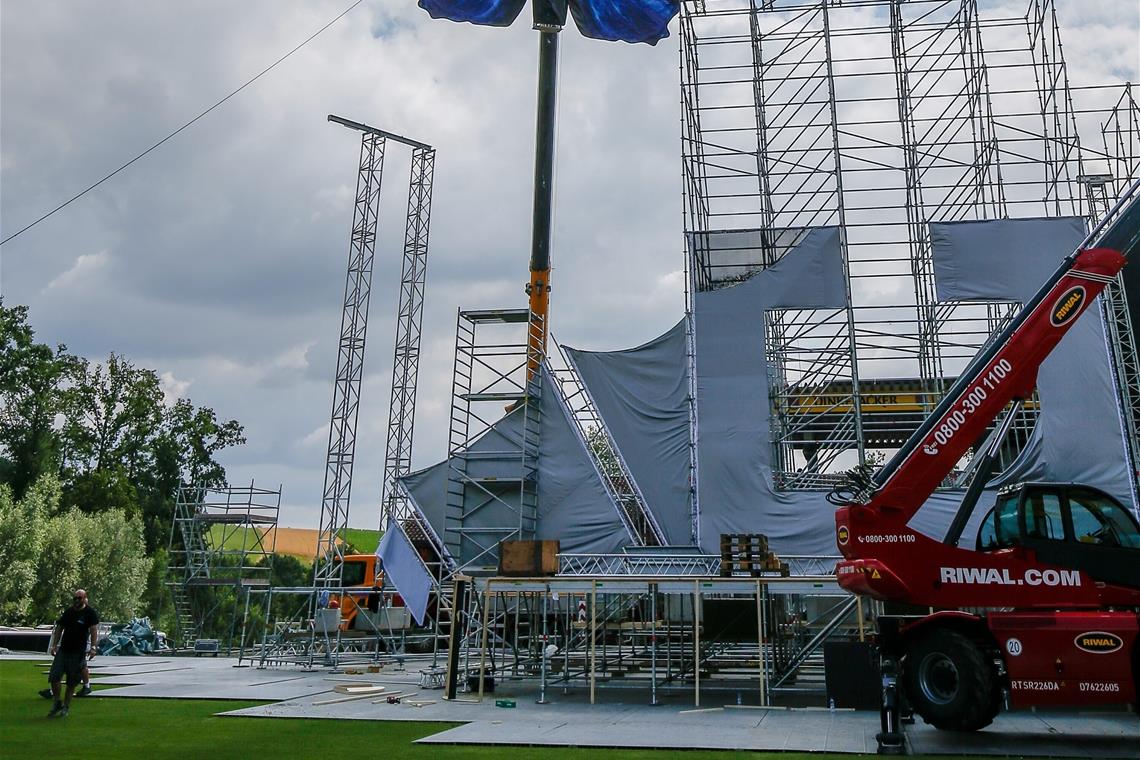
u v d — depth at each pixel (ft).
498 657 93.45
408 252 147.74
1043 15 100.27
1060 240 90.38
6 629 134.82
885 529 47.37
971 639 45.29
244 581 154.71
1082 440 85.76
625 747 42.27
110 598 187.11
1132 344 89.35
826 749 41.19
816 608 85.92
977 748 41.37
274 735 45.93
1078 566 44.62
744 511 90.33
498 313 105.09
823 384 105.81
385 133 142.61
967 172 104.32
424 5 111.04
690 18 102.63
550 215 114.21
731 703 59.93
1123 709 52.44
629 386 97.60
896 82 103.60
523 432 100.89
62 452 235.20
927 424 48.55
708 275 99.40
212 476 251.60
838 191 94.32
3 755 39.40
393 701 60.90
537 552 64.08
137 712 54.85
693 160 103.19
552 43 112.06
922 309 97.91
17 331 214.48
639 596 87.71
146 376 253.85
